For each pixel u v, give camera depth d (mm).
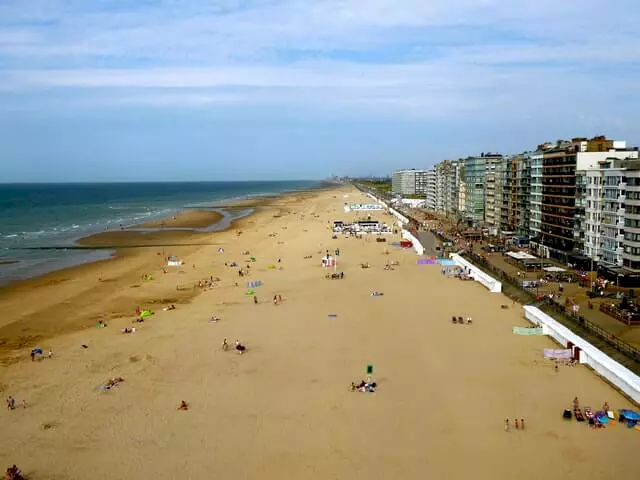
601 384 54844
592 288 88062
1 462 42312
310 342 68750
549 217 127000
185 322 78000
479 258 121562
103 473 40688
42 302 90250
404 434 45656
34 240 170375
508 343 67312
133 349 66812
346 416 48969
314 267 119188
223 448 43844
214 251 144250
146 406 51375
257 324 76688
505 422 47406
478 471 40250
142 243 161625
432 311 82125
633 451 42469
